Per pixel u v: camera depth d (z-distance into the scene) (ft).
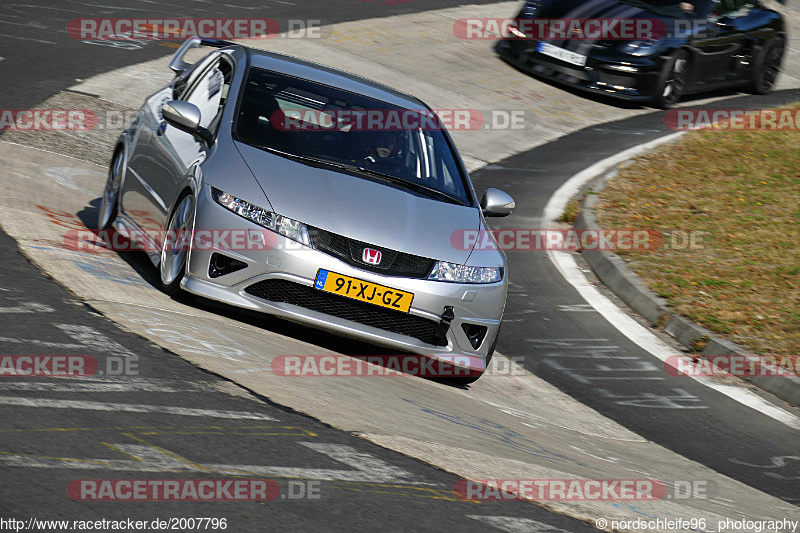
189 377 47.01
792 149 152.97
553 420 64.85
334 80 76.59
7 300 52.65
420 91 162.71
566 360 80.53
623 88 168.35
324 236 60.39
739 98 192.95
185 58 89.92
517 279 99.66
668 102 175.73
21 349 45.19
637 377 79.71
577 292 99.40
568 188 131.23
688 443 67.21
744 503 53.93
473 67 179.83
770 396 80.89
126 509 30.99
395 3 220.43
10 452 33.60
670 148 152.05
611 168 141.18
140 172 73.51
